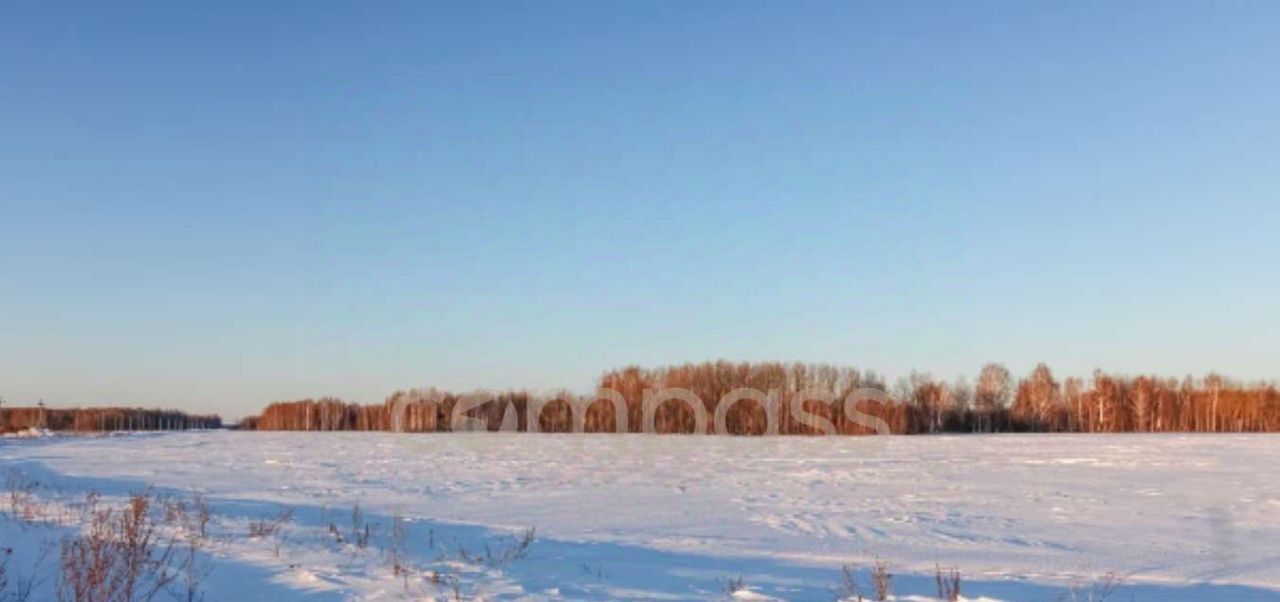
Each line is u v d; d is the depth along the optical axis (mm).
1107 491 27734
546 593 10852
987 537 18672
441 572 11953
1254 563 15680
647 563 14227
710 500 25625
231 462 41500
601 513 22672
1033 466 37469
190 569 11367
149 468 37688
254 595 10453
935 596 11578
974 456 43469
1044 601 11656
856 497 26375
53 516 15227
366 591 10695
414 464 39688
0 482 25891
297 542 13977
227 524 15914
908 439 63250
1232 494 26797
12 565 10883
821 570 14148
